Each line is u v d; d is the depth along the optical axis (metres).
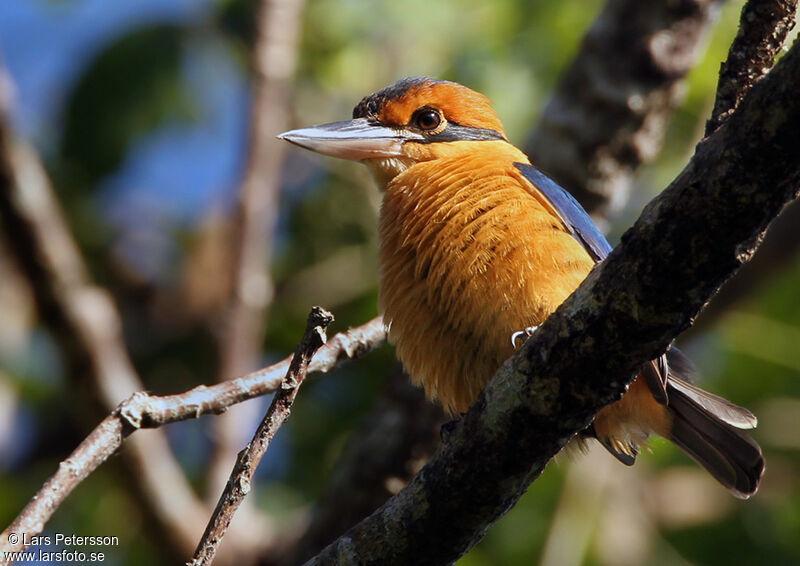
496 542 11.31
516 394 5.89
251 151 11.07
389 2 11.89
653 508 11.81
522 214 7.41
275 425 5.59
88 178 13.14
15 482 12.48
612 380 5.72
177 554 10.15
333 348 7.82
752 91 5.07
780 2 5.49
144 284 13.37
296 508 12.04
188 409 6.77
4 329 12.52
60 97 13.13
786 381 12.02
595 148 10.58
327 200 12.88
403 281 7.82
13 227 9.18
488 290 7.29
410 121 9.13
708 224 5.22
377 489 10.00
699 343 12.21
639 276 5.44
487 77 12.00
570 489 11.30
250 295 11.11
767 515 11.78
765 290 12.31
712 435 7.74
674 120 12.62
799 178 5.08
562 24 12.12
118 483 10.07
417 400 9.92
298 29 11.41
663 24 10.38
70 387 9.66
